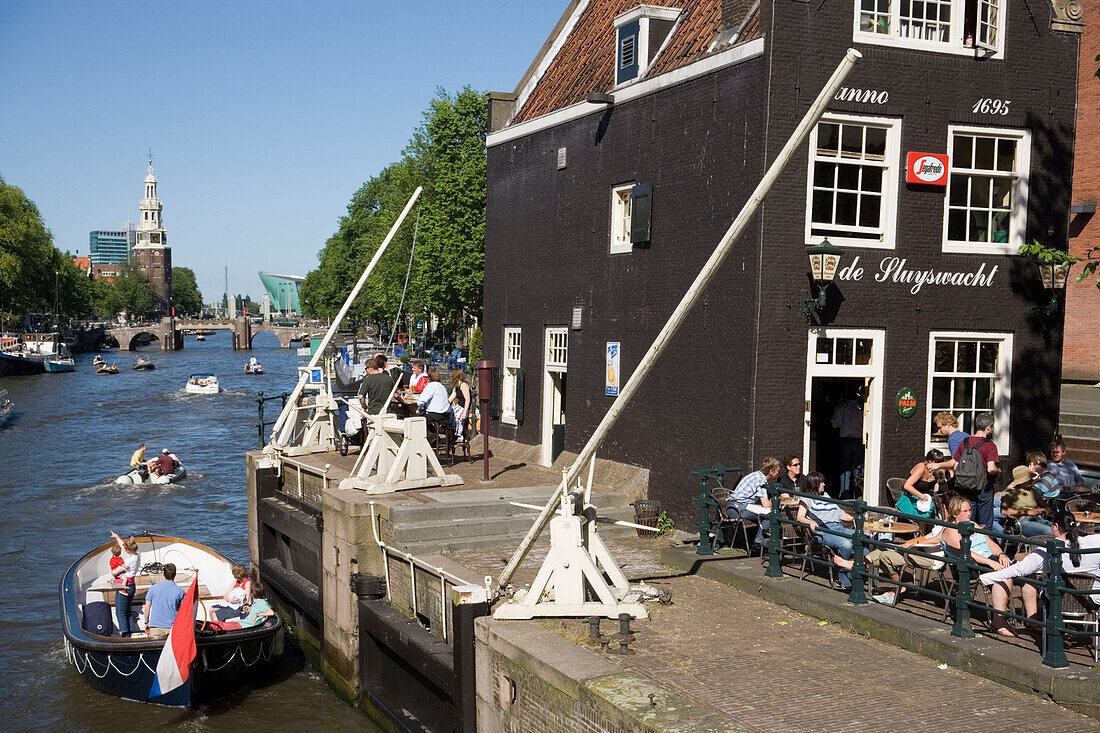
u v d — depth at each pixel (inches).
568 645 315.9
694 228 514.6
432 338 2886.3
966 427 511.5
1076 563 301.3
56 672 538.3
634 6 668.7
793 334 471.2
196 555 619.8
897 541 402.6
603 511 523.8
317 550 538.3
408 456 534.0
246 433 1642.5
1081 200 856.9
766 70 461.4
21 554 807.1
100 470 1235.2
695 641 323.9
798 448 474.0
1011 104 502.3
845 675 290.8
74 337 4665.4
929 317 495.2
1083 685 263.0
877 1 478.9
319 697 506.3
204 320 5669.3
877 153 486.9
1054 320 520.7
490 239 757.9
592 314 613.9
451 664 365.7
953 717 258.8
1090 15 845.2
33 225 3526.1
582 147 627.2
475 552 458.6
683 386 520.7
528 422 698.2
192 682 476.1
